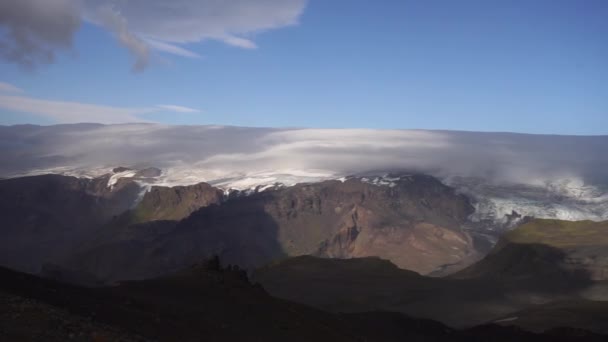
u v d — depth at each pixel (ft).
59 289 146.20
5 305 112.57
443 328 351.67
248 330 170.71
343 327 232.73
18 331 103.71
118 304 150.92
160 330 143.13
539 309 547.49
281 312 205.05
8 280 139.23
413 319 350.84
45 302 130.52
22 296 128.36
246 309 192.34
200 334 151.33
